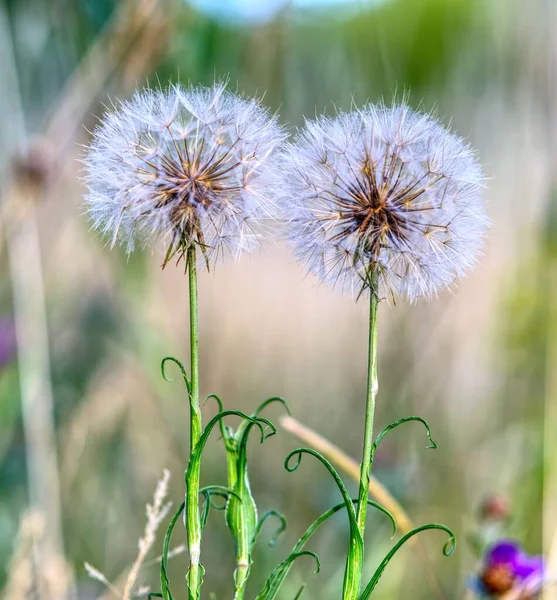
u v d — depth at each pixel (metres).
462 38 2.45
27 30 2.33
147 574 1.92
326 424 2.39
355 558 1.13
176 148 1.17
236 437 1.18
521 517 1.93
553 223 2.46
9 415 1.94
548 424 2.05
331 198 1.17
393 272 1.17
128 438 2.19
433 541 1.95
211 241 1.16
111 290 2.28
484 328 2.45
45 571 1.47
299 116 2.34
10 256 1.98
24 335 1.93
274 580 1.16
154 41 2.04
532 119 2.48
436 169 1.18
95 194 1.17
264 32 2.27
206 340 2.48
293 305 2.56
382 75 2.39
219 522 2.03
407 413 2.31
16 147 2.01
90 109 2.10
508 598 1.42
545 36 2.42
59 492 1.91
